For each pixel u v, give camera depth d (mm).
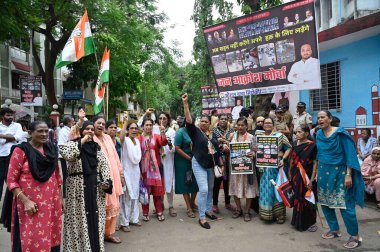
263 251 4352
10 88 19469
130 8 16953
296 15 6438
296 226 5152
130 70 21312
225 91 7633
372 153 6457
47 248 3355
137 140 5523
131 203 5453
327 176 4543
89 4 14836
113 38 16344
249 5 9047
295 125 8000
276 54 6754
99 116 4645
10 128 6492
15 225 3375
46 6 14969
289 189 5195
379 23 6609
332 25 9984
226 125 6332
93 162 3969
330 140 4488
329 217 4750
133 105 40156
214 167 5652
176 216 6078
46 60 17984
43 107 20719
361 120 8195
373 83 7805
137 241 4812
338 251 4277
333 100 9227
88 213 3877
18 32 9586
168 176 6043
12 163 3314
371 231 4938
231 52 7406
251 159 5531
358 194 4340
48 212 3406
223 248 4484
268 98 8750
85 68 19984
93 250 3873
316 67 6305
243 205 6715
